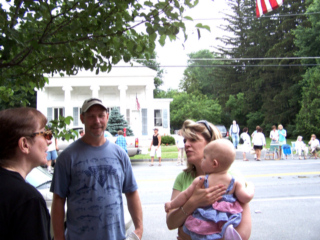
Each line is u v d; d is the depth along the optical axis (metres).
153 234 5.97
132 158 18.66
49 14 3.37
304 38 35.53
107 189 2.95
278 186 9.98
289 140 36.03
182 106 53.44
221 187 2.30
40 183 5.05
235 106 52.78
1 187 1.73
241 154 20.52
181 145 16.53
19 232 1.67
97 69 3.65
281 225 6.36
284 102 43.09
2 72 3.91
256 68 48.44
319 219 6.71
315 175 11.95
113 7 3.31
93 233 2.85
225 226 2.23
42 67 3.92
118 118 29.61
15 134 1.88
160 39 3.32
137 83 33.78
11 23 3.02
